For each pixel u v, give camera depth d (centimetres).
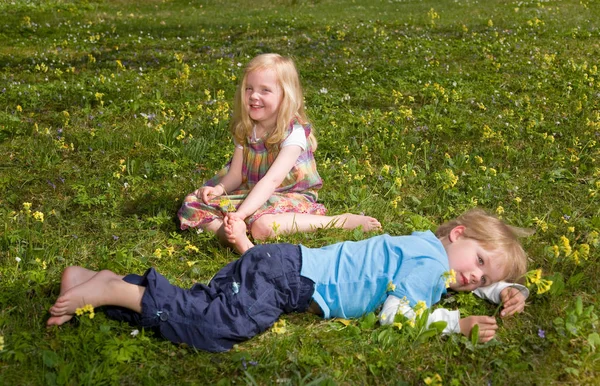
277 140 427
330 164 551
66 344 292
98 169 532
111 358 285
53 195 482
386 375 288
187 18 1554
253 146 435
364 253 334
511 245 348
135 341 296
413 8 1702
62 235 419
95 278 306
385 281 324
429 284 323
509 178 529
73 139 598
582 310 330
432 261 329
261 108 422
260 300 310
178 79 834
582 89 815
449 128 652
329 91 808
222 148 587
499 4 1692
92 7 1661
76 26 1367
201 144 571
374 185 511
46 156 543
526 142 622
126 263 379
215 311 300
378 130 641
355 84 852
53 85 791
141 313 302
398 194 489
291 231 422
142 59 1018
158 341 304
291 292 322
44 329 306
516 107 740
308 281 325
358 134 632
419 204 474
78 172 525
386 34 1249
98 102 739
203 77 881
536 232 429
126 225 437
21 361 281
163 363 291
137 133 611
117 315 311
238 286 312
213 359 296
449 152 591
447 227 367
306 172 443
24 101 714
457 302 344
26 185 499
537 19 1312
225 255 398
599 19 1392
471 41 1152
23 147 571
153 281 305
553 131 647
